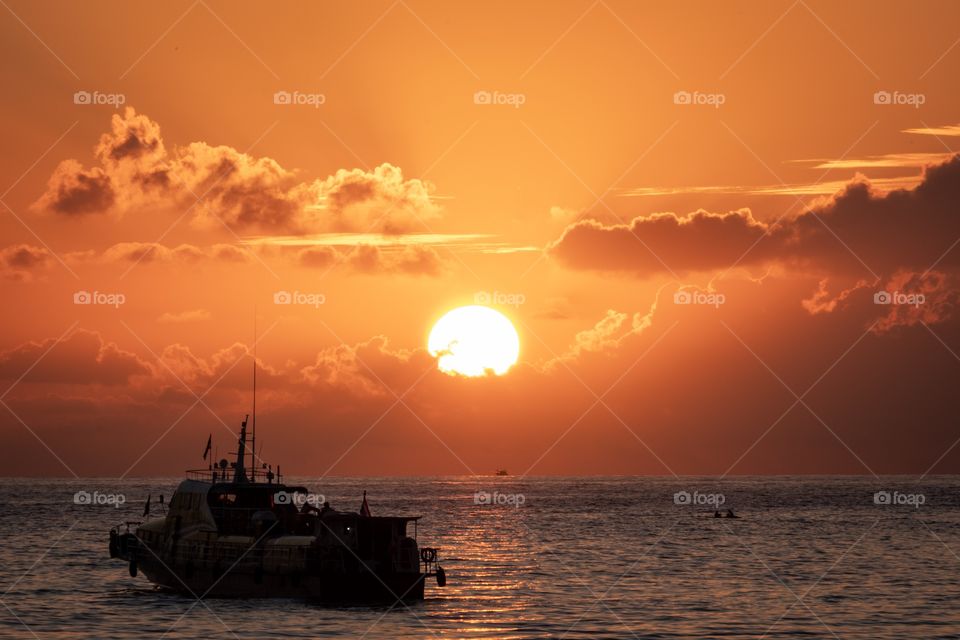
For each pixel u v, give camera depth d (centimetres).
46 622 7575
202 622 7400
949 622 7919
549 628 7481
